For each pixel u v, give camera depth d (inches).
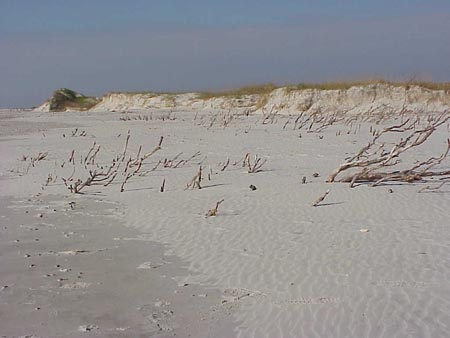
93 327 232.1
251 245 336.8
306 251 320.2
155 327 231.5
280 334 220.7
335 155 722.8
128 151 812.6
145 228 385.1
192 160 698.2
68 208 449.7
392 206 418.6
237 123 1322.6
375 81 1731.1
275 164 651.5
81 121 1553.9
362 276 278.4
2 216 425.7
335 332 219.8
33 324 235.1
